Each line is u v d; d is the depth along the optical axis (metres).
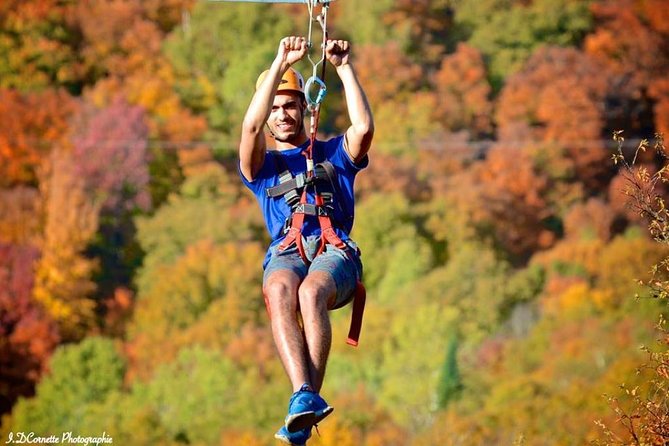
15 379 118.75
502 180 130.62
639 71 138.62
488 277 120.88
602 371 109.12
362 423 105.75
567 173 131.50
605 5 142.38
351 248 12.66
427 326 114.31
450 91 139.50
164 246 127.75
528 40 141.25
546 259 124.81
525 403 101.94
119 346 119.38
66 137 137.75
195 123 139.50
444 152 133.25
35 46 147.00
